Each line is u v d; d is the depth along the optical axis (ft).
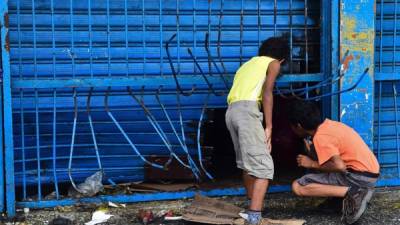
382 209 15.64
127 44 15.17
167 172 15.92
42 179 15.40
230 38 15.67
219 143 18.25
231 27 15.65
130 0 15.07
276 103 17.10
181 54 15.51
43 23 14.73
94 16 14.96
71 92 15.06
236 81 14.37
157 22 15.28
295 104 14.30
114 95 15.31
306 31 15.96
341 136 14.10
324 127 14.17
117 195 15.39
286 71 15.93
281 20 15.87
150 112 15.60
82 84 14.60
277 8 15.80
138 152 15.34
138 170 16.01
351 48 15.56
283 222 14.06
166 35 15.37
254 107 13.87
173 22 15.35
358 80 15.69
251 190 14.80
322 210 15.58
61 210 14.98
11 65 14.65
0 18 13.79
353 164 14.12
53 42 14.76
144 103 15.51
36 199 15.11
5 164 14.33
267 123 14.01
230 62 15.76
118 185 15.85
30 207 14.89
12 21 14.55
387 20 16.38
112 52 15.14
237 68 15.81
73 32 14.87
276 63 13.99
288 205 15.79
